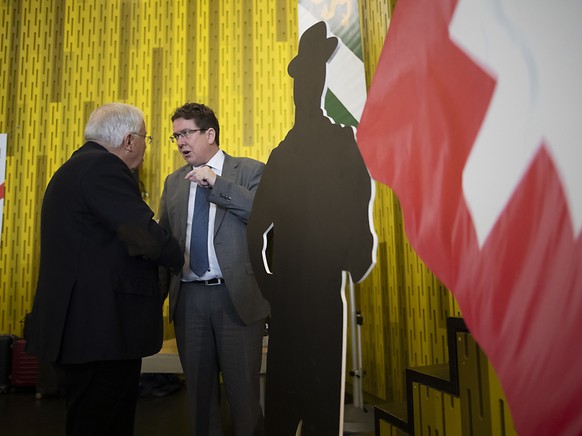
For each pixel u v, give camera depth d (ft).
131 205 4.05
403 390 8.23
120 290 4.00
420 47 2.42
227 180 5.00
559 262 1.66
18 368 10.21
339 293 2.87
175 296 5.41
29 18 11.70
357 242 2.75
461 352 3.49
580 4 1.62
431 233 2.25
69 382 4.00
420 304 7.67
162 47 11.57
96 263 3.98
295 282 3.41
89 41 11.62
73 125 11.41
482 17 2.03
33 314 4.20
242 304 5.08
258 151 11.24
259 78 11.41
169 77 11.48
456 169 2.12
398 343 8.43
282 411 3.42
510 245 1.84
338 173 3.00
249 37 11.51
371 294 9.59
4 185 10.85
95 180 4.02
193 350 5.23
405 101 2.50
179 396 9.69
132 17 11.64
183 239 5.41
